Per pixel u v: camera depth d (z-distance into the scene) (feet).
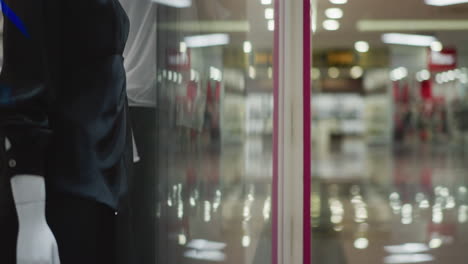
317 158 37.70
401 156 40.50
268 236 7.18
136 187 4.90
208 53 6.85
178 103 5.81
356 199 15.67
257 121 10.56
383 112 70.28
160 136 5.35
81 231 2.87
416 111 64.59
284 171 4.74
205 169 9.05
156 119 5.23
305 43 4.65
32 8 2.67
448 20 38.17
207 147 9.29
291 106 4.69
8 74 2.62
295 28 4.63
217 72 9.34
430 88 62.59
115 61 3.32
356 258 8.75
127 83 4.65
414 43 48.78
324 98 78.23
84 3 3.05
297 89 4.67
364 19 37.91
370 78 73.05
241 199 9.80
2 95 2.56
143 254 5.02
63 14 3.03
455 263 8.46
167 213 5.53
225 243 6.72
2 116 2.56
